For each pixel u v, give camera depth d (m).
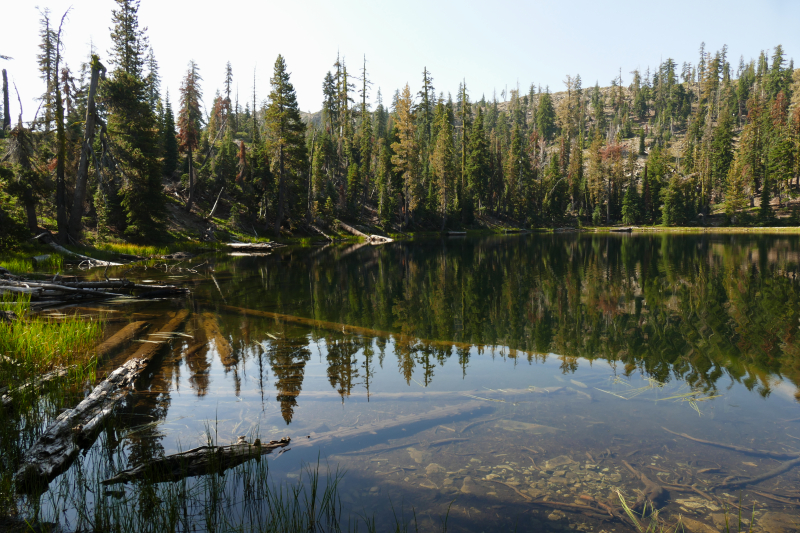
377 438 4.45
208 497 3.42
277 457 4.05
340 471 3.80
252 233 45.12
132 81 28.75
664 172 86.06
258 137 53.97
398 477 3.72
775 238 44.88
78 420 4.53
